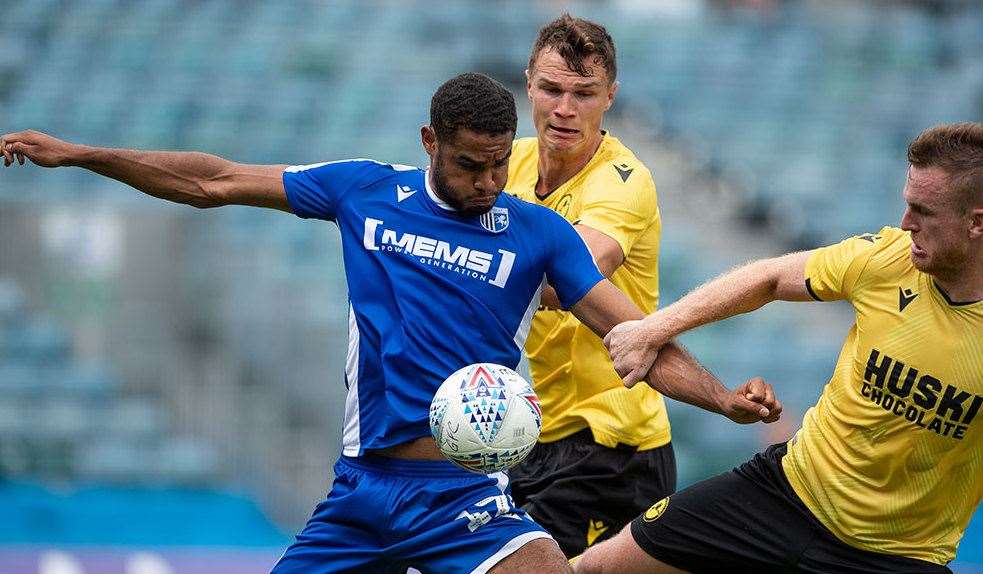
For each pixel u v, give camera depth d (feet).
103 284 168.04
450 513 57.31
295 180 58.85
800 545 61.00
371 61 238.89
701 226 223.92
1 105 216.13
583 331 69.26
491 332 57.41
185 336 167.22
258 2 247.50
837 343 191.31
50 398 161.89
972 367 55.31
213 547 148.87
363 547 58.75
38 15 234.58
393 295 57.16
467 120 53.62
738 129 246.06
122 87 222.48
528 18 259.19
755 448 165.89
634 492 71.61
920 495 58.03
